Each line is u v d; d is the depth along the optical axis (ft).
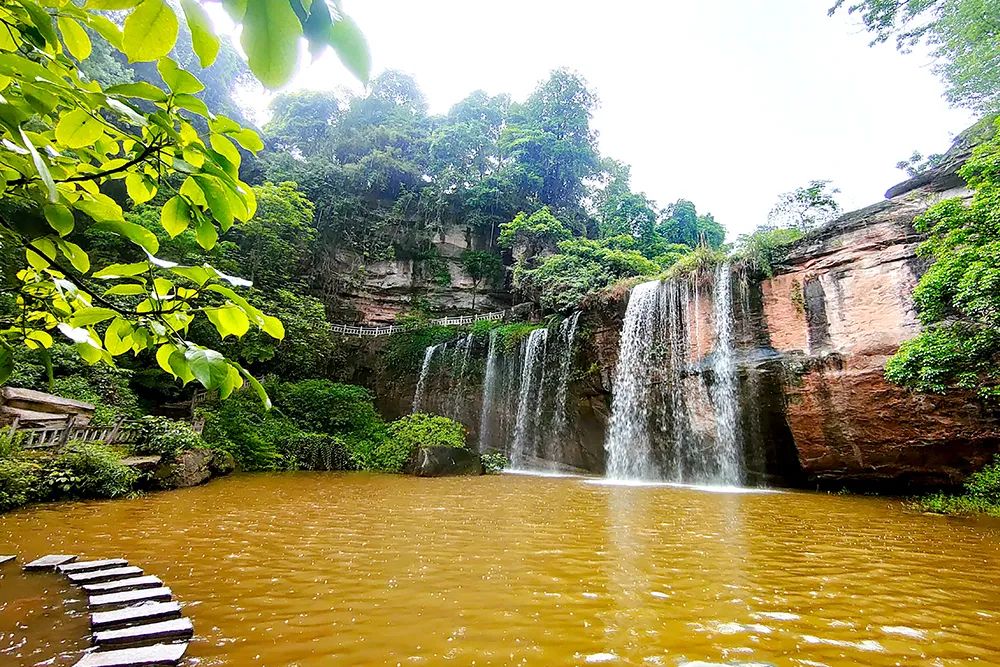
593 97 118.52
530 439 63.52
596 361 58.65
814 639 10.59
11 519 21.93
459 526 22.93
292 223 69.97
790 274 44.60
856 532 22.53
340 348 79.66
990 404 32.55
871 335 38.42
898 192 44.19
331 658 9.35
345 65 2.52
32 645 9.61
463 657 9.53
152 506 26.32
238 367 3.88
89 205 3.40
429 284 100.63
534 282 76.38
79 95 3.11
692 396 48.83
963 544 20.13
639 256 74.38
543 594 13.33
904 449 36.42
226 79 88.99
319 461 53.01
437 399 72.49
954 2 41.50
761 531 22.70
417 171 107.65
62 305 4.25
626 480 50.03
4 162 3.39
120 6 2.63
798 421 41.32
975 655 9.92
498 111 121.70
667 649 10.03
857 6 46.01
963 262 26.73
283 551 17.56
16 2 3.20
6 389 34.37
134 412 42.55
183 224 3.80
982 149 27.99
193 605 12.01
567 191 116.16
